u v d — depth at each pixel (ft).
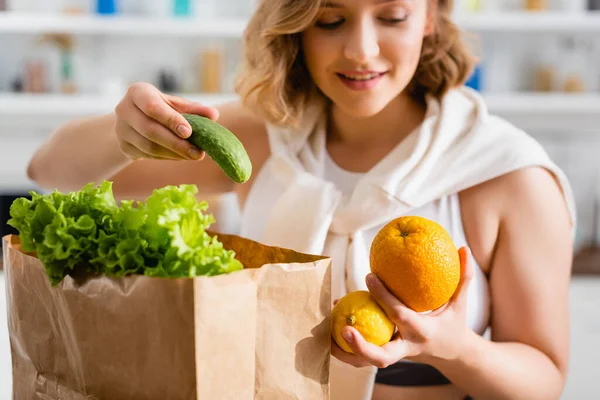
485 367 2.92
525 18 9.39
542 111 9.70
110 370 1.99
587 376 7.48
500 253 3.38
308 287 2.07
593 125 9.73
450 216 3.43
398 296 2.25
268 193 3.81
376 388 3.35
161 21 9.43
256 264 2.40
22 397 2.35
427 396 3.34
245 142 4.06
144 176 4.25
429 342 2.31
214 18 10.10
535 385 3.04
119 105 2.58
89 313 1.99
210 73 9.86
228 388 1.93
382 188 3.36
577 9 9.55
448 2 3.58
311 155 3.77
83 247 2.01
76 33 9.90
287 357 2.06
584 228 10.07
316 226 3.41
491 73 10.12
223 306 1.87
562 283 3.31
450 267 2.22
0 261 7.97
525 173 3.36
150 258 1.98
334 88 3.29
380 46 3.14
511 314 3.34
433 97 3.65
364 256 3.38
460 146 3.44
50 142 4.12
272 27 3.27
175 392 1.89
